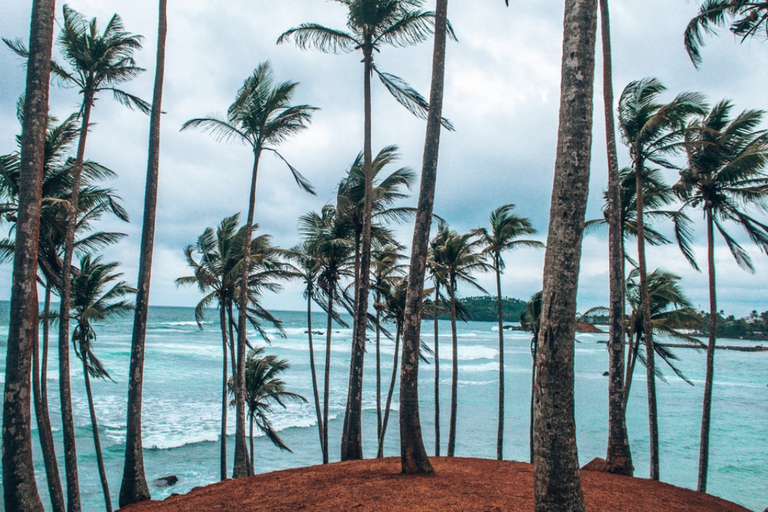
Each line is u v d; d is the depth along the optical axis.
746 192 11.93
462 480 8.09
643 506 7.47
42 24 7.48
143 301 9.78
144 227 9.88
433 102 8.95
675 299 14.86
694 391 46.56
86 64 11.43
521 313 19.78
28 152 7.23
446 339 120.88
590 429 30.42
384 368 59.22
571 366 4.52
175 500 8.29
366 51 12.34
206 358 57.56
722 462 23.59
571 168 4.66
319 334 112.75
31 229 7.16
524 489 7.62
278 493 7.78
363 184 13.77
